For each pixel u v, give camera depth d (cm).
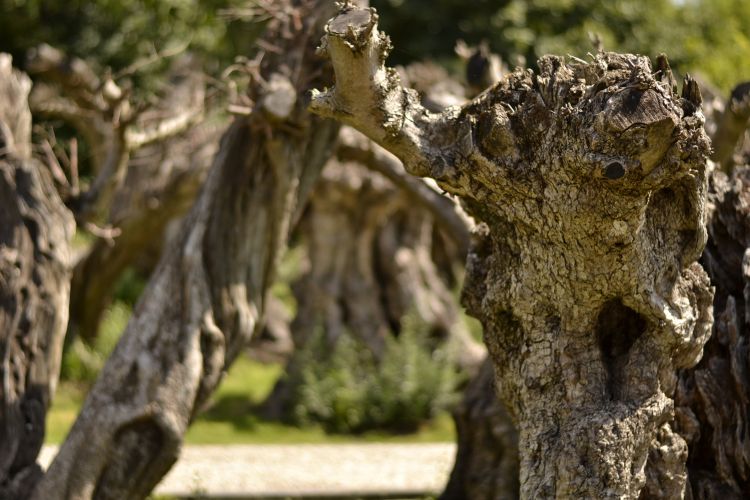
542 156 488
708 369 628
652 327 529
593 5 2930
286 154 794
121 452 763
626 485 518
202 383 780
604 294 516
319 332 1622
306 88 780
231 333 793
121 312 1992
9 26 2627
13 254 812
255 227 800
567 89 485
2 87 929
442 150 520
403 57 2850
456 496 880
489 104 518
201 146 1555
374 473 1226
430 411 1588
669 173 464
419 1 2820
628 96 456
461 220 1008
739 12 3294
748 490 616
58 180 955
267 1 812
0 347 792
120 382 770
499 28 2817
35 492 761
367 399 1566
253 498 1088
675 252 525
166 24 2494
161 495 1051
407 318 1638
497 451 865
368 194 1641
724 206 661
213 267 788
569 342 532
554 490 525
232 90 846
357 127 523
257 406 1636
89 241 2084
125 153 971
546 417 537
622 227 487
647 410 525
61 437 1320
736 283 650
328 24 500
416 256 1698
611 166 460
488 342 562
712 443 625
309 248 1686
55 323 816
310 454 1342
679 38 2958
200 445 1373
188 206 1578
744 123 768
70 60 1045
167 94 1520
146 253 2158
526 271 527
